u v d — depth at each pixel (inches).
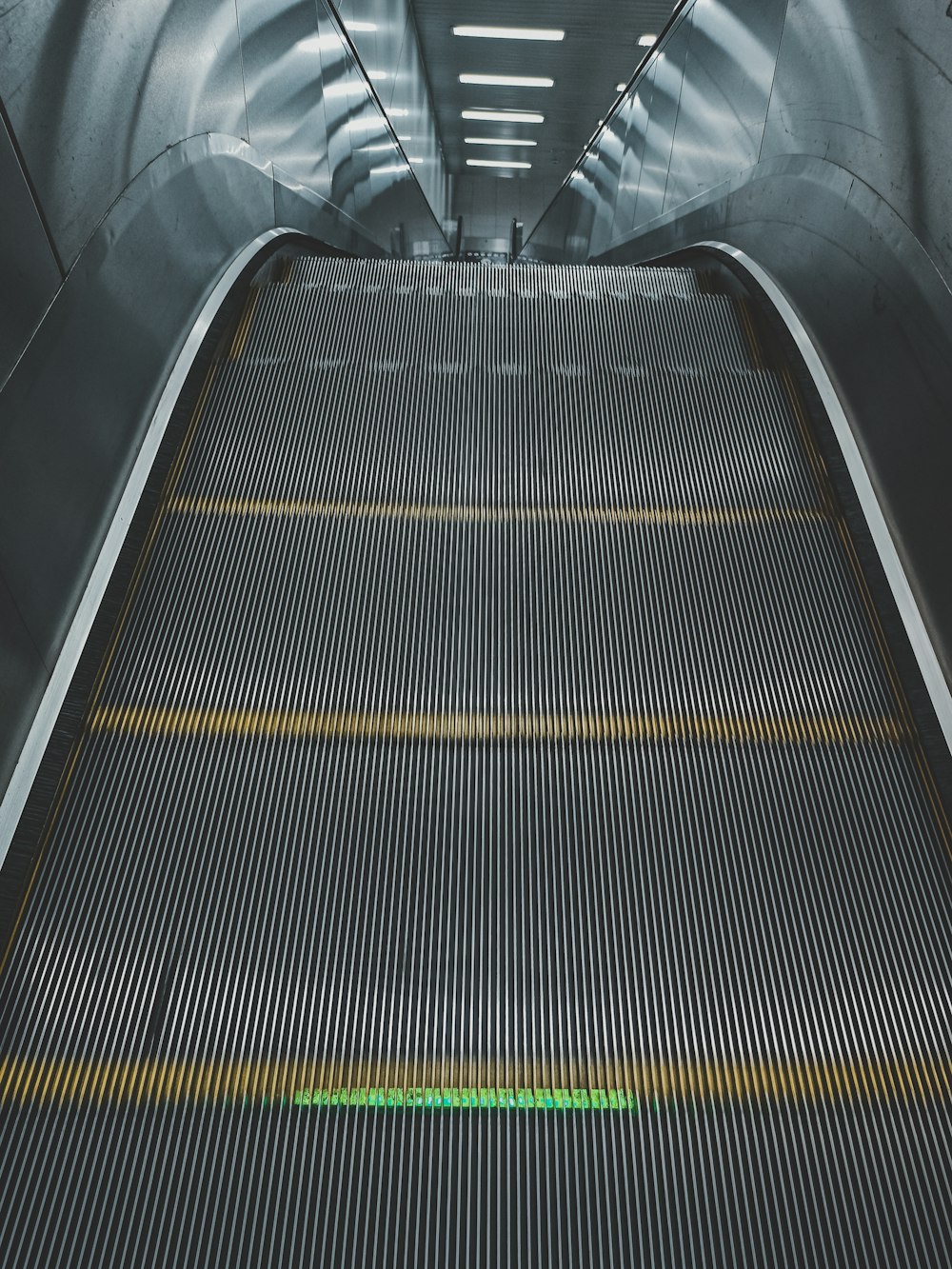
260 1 191.6
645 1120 68.6
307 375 139.9
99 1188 64.1
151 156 132.3
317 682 96.4
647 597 106.7
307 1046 71.2
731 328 168.2
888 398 118.6
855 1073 70.8
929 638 100.5
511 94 749.3
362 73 303.1
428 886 80.6
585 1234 63.2
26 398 90.1
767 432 134.6
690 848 84.0
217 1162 65.6
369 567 109.2
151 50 130.7
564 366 157.5
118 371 114.3
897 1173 66.2
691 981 75.4
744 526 116.9
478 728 93.1
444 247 670.5
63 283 99.8
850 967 76.3
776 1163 66.6
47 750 87.2
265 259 179.3
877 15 142.6
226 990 73.8
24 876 78.6
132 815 84.5
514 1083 70.1
